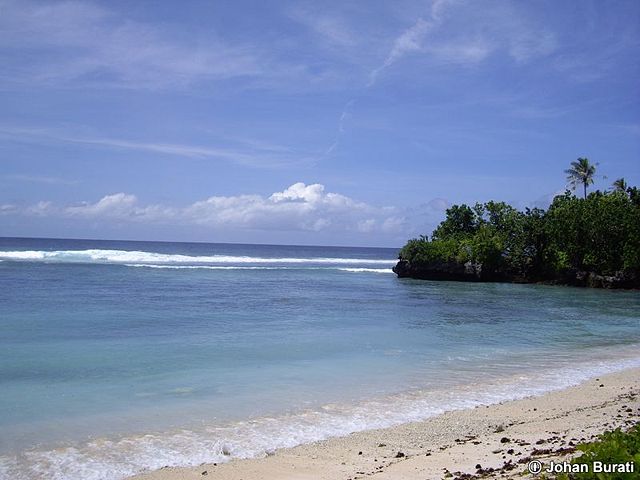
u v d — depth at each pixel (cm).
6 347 1930
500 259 6856
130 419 1203
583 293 5509
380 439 1102
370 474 870
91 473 921
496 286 6281
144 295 3762
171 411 1265
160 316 2803
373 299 4209
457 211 7875
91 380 1521
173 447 1044
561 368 1825
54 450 1019
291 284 5312
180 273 6006
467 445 1027
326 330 2547
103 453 1009
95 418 1205
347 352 2016
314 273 7150
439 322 2975
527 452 930
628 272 6200
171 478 897
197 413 1254
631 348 2256
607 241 6456
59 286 4116
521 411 1304
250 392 1434
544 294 5238
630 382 1622
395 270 7212
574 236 6600
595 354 2105
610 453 679
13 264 6169
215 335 2305
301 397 1402
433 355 2006
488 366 1834
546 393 1488
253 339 2238
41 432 1111
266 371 1675
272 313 3105
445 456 952
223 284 4941
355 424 1200
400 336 2439
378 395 1441
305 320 2870
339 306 3606
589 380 1655
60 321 2525
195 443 1066
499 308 3844
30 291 3734
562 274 6669
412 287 5662
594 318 3350
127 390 1430
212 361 1797
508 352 2106
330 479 865
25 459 974
